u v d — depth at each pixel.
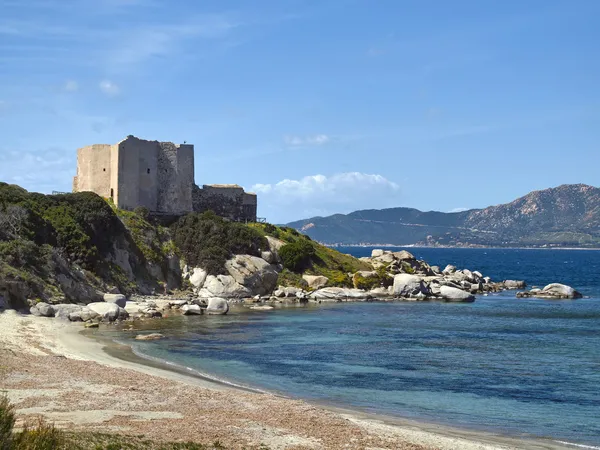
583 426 37.84
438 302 111.31
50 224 93.00
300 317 86.88
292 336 69.69
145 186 118.50
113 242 100.25
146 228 109.06
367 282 120.06
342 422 35.69
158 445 29.33
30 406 35.53
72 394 38.72
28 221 88.75
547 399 43.94
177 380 46.09
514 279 186.88
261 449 30.42
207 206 130.12
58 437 27.27
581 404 42.62
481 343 67.00
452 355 59.78
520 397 44.38
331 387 46.28
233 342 64.75
